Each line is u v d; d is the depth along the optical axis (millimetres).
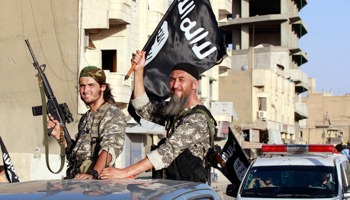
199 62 7254
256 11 79188
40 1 26016
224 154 10188
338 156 12383
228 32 74812
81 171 4996
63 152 5102
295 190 10438
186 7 7305
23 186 3486
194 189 3779
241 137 47406
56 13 25766
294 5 73625
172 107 5090
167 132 5211
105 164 4613
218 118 41688
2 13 26516
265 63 69625
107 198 3084
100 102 5316
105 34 27156
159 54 7324
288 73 69250
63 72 25406
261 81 53562
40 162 25422
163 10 32250
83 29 25531
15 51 26297
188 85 5102
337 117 122438
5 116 26297
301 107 73875
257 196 10398
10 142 26203
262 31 74562
